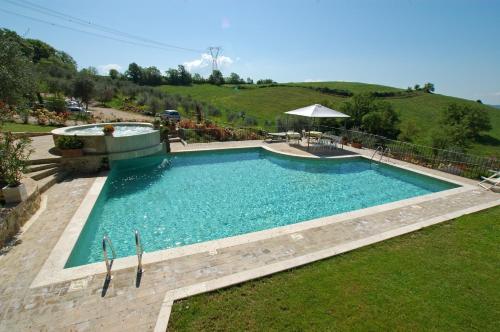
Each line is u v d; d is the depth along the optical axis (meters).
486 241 6.36
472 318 4.11
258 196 10.27
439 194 9.50
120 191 10.26
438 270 5.25
